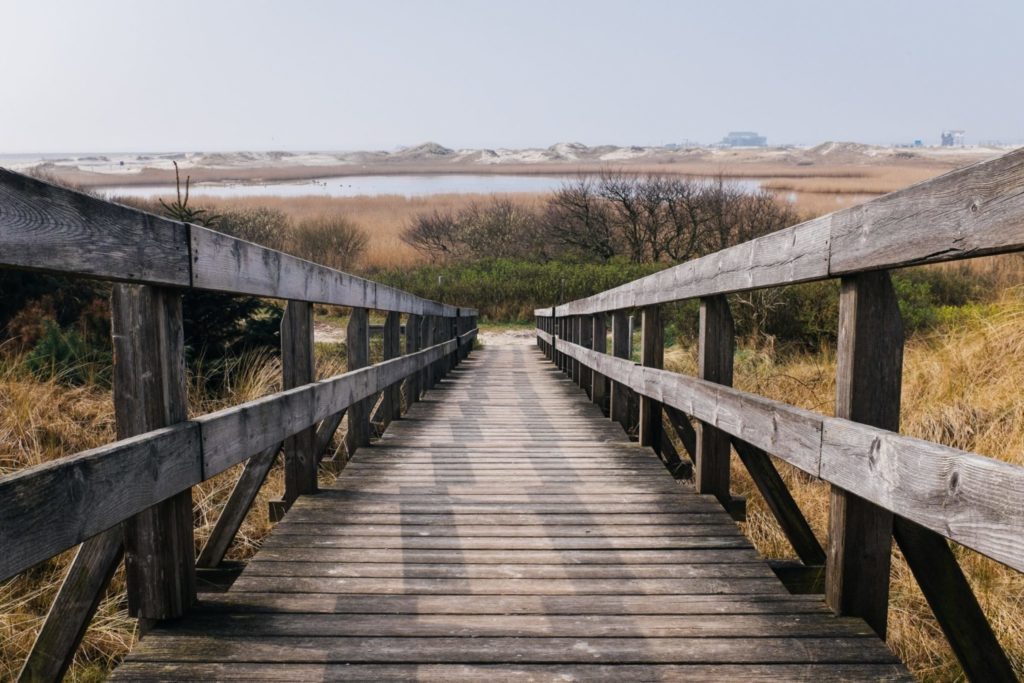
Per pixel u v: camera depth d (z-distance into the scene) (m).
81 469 1.80
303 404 3.66
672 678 2.17
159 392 2.35
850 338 2.29
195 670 2.20
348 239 27.69
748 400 3.07
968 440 5.32
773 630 2.45
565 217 29.05
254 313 7.86
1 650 3.21
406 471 4.91
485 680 2.16
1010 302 7.95
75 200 1.78
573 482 4.59
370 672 2.20
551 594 2.80
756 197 27.14
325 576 2.98
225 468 2.72
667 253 27.55
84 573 2.32
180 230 2.35
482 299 23.19
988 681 2.21
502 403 8.48
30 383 5.64
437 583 2.91
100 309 7.21
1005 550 1.49
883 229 2.00
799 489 5.30
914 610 3.60
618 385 6.71
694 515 3.85
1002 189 1.52
